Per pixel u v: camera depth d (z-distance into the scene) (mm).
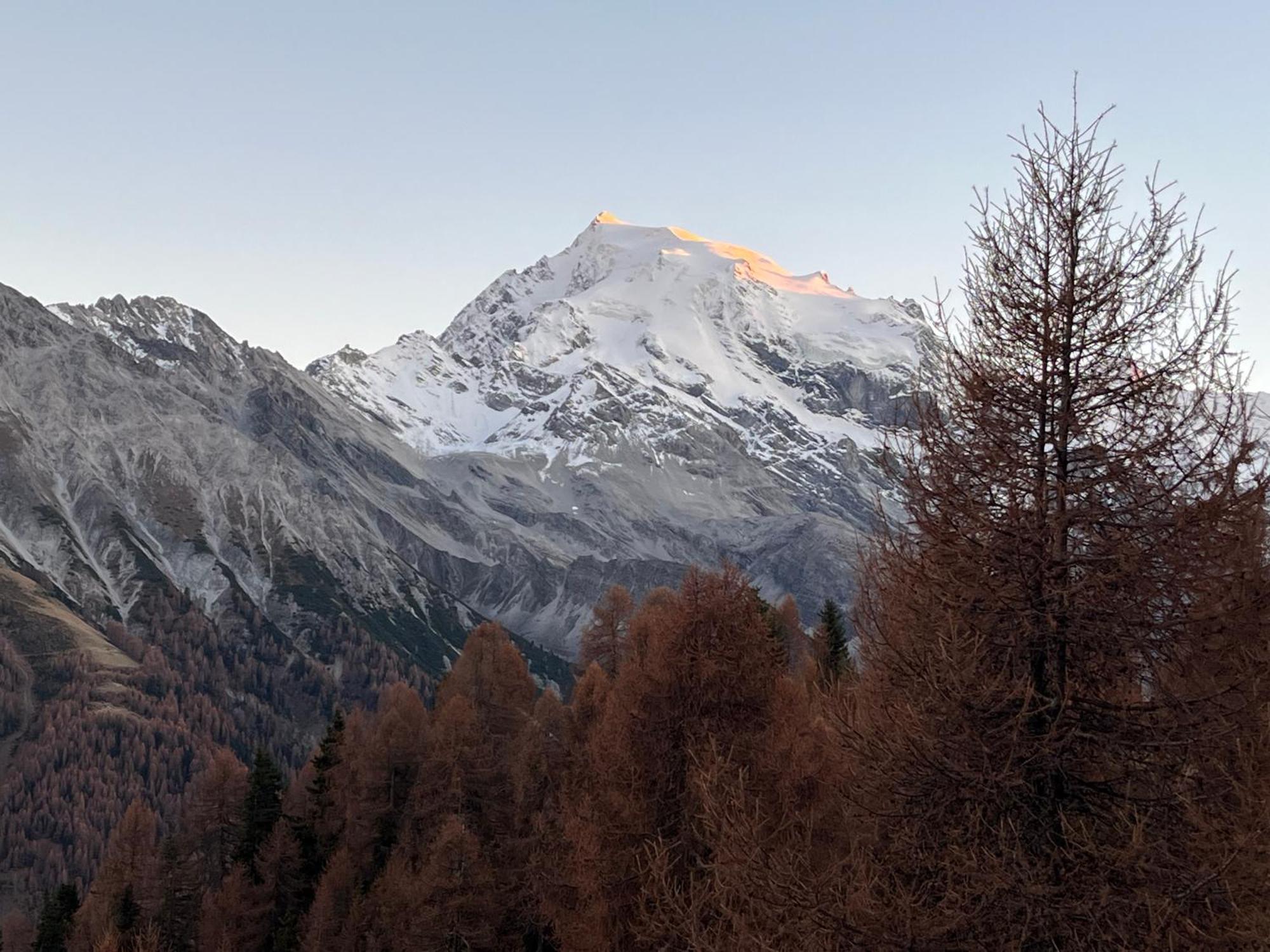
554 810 41094
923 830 12555
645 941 18906
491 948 38281
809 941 11633
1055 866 11695
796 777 19141
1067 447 13133
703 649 23344
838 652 44125
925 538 13469
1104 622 12195
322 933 46344
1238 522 11789
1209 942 10312
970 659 12430
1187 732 11695
